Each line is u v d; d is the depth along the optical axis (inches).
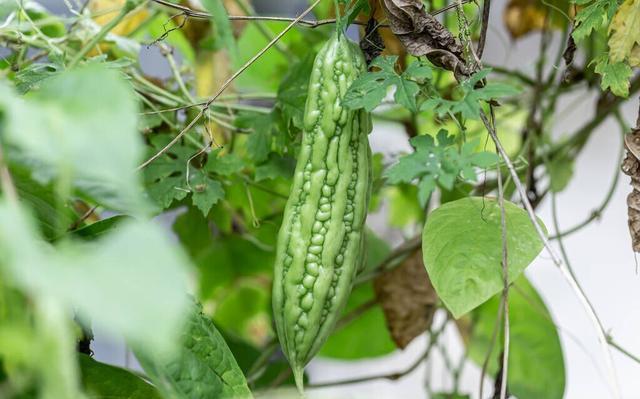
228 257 54.0
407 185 53.9
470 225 38.5
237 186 49.5
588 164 66.5
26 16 43.8
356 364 71.9
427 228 38.8
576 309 66.4
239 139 51.1
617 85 40.6
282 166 44.9
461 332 52.7
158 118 46.1
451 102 36.8
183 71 50.3
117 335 28.0
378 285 49.8
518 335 51.5
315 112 37.7
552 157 51.6
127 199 29.7
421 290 49.3
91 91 29.7
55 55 42.8
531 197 49.6
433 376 69.1
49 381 28.0
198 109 46.8
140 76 48.2
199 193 43.5
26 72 40.5
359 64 38.1
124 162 29.1
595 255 66.7
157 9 49.0
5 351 29.8
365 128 38.2
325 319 38.2
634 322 64.9
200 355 36.4
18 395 31.6
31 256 27.4
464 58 38.9
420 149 36.4
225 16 32.9
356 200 38.0
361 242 40.1
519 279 51.4
